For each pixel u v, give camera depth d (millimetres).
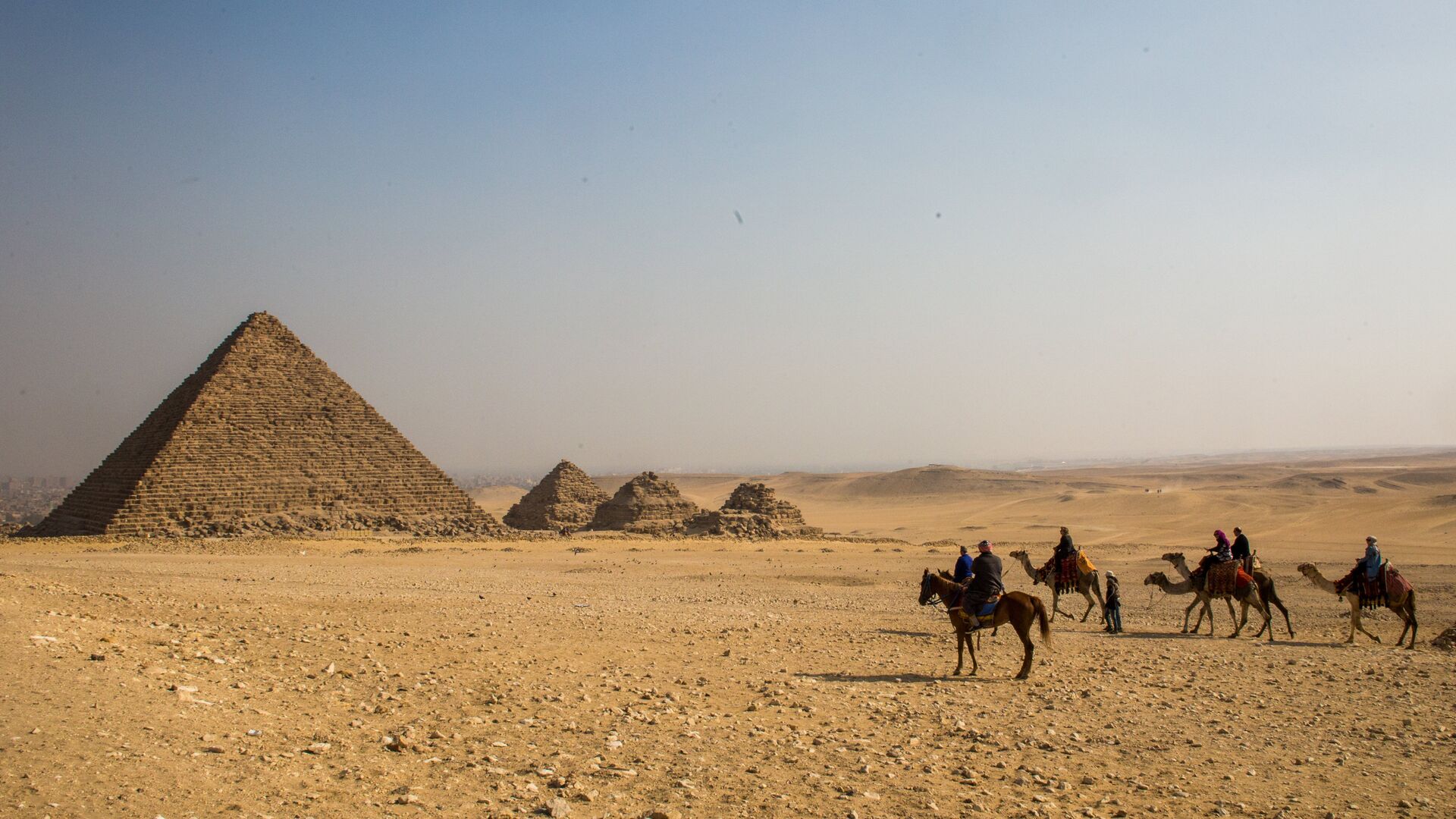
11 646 16016
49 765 10859
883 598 42219
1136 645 26297
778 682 18906
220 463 91000
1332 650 25672
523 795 11406
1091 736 15148
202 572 48188
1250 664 22531
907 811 11312
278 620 25688
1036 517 147000
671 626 27812
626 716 15469
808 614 33781
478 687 17500
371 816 10391
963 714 16516
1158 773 13188
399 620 27203
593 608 33281
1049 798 11945
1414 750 14430
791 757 13438
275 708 15008
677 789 11930
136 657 17016
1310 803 11930
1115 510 146500
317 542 79188
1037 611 20109
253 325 102625
